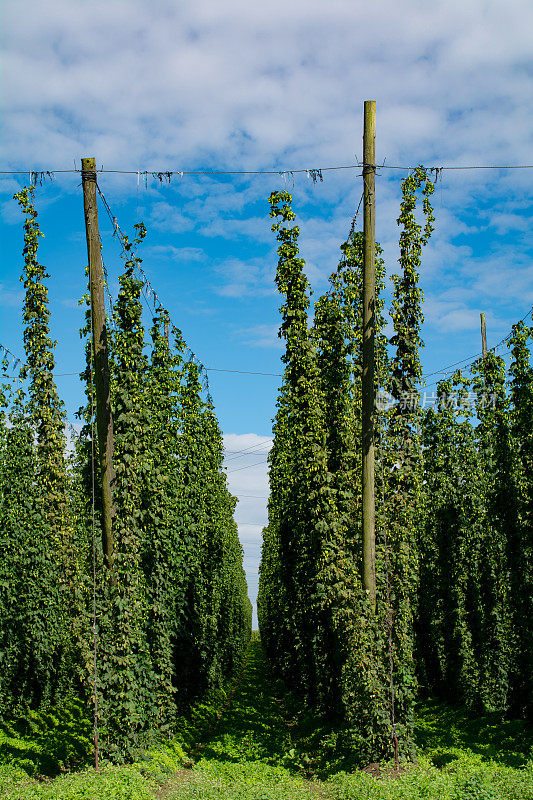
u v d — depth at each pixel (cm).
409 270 1966
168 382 2350
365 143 1752
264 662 6200
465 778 1369
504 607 2350
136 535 1761
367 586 1730
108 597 1698
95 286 1730
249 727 2531
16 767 1666
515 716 2155
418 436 1961
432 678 2842
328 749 1889
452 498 2617
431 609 2784
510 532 2180
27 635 2309
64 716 2408
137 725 1758
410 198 1964
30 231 2133
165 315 2403
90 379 1873
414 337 1966
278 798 1348
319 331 2194
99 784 1385
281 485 2731
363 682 1675
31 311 2169
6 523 2250
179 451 2519
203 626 2866
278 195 2075
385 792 1306
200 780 1547
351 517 2003
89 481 1911
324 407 2152
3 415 2248
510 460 2219
